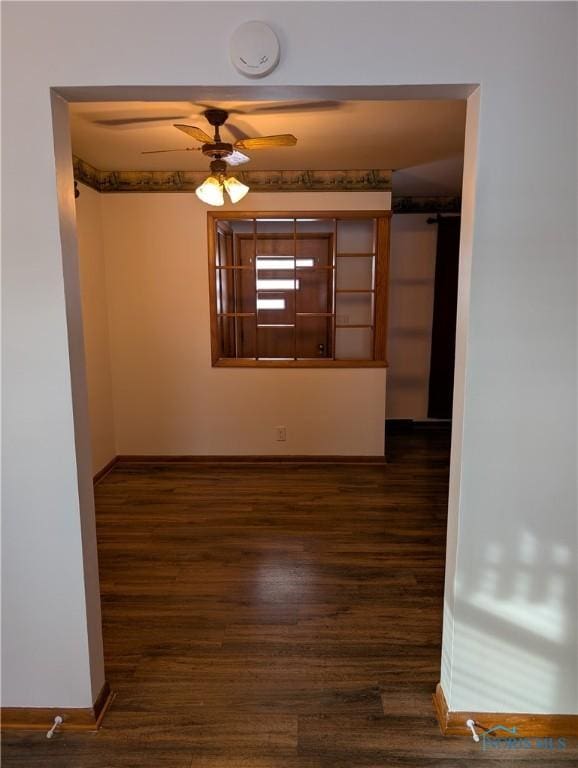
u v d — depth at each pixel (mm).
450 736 1804
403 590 2670
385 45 1442
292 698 1956
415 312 5719
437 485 4160
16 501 1715
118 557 3014
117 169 4164
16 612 1783
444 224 5422
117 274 4422
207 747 1750
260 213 4277
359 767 1680
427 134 3090
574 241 1531
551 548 1708
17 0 1438
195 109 2641
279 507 3727
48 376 1638
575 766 1695
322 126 2934
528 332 1580
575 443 1639
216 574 2826
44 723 1836
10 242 1568
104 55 1458
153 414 4637
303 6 1428
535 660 1777
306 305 5016
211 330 4484
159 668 2113
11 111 1495
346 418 4613
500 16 1427
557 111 1465
